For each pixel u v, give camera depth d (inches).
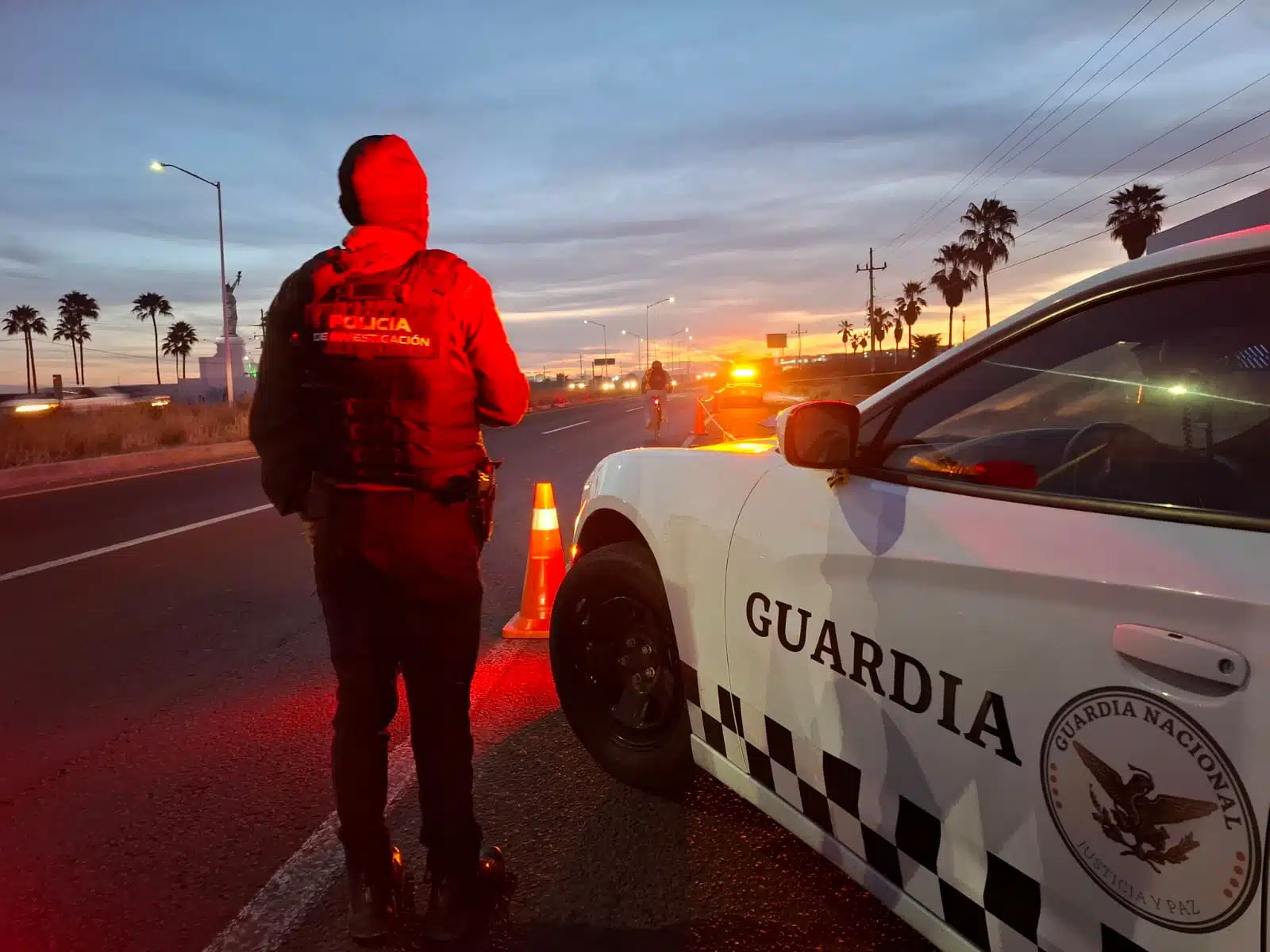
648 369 783.7
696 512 108.3
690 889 103.6
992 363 84.6
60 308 3973.9
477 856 97.0
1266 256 64.2
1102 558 64.5
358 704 91.8
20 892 106.7
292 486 89.7
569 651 130.4
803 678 90.9
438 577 87.6
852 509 86.9
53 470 560.1
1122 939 61.5
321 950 95.6
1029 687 67.2
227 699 168.4
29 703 166.9
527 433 951.0
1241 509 62.7
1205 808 56.2
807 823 93.7
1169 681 58.4
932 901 78.1
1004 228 2348.7
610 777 131.2
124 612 226.7
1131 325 74.1
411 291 82.0
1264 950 53.6
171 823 122.9
